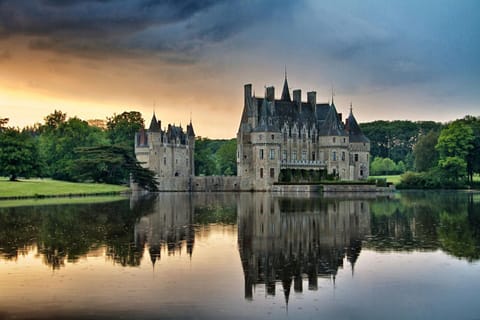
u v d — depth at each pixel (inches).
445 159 6053.2
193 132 7126.0
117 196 4591.5
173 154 6717.5
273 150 5989.2
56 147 6830.7
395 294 1086.4
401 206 3117.6
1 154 5305.1
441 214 2546.8
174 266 1331.2
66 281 1182.9
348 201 3656.5
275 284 1161.4
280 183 5703.7
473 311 984.3
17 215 2539.4
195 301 1040.2
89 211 2787.9
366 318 951.6
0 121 6333.7
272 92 6412.4
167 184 6028.5
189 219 2362.2
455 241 1690.5
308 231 1927.9
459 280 1189.1
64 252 1514.5
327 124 6456.7
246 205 3255.4
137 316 955.3
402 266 1325.0
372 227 2032.5
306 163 6230.3
